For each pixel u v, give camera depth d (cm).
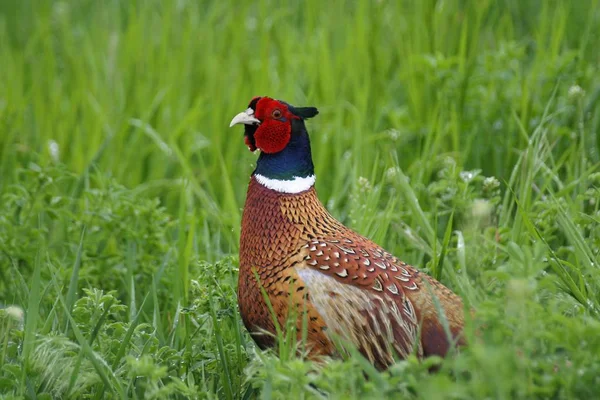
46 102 1530
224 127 1342
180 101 1459
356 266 765
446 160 1046
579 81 1238
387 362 754
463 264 823
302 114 812
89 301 801
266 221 793
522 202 970
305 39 1559
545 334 615
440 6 1465
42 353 743
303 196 802
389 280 767
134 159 1331
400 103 1430
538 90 1249
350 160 1213
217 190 1266
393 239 1016
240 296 806
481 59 1394
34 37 1658
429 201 1033
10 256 992
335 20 1585
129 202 1029
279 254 782
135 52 1551
